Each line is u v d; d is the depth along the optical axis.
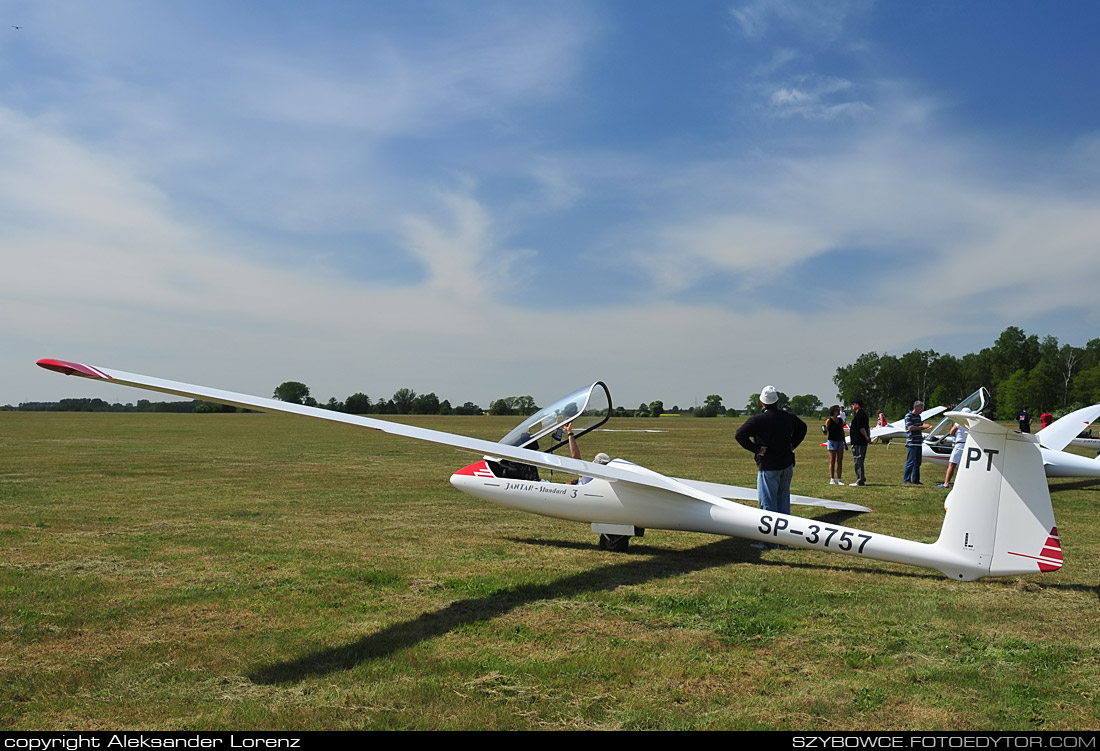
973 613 4.97
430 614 4.98
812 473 15.95
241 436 28.62
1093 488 12.75
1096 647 4.31
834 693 3.62
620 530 7.30
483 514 9.56
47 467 15.60
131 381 5.86
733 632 4.58
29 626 4.67
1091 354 97.31
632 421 69.69
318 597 5.40
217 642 4.38
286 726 3.25
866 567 6.46
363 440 26.44
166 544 7.43
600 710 3.43
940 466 17.80
